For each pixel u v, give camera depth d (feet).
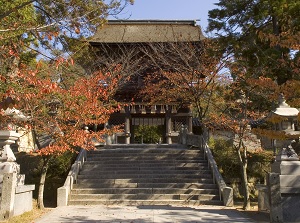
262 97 48.24
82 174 48.73
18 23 29.81
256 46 44.19
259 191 34.24
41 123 35.73
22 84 32.12
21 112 33.71
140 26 95.40
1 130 32.53
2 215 29.25
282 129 31.35
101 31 87.04
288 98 34.40
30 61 43.42
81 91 39.70
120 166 51.11
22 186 33.06
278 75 44.21
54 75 38.06
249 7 50.26
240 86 47.16
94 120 42.14
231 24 51.49
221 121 52.08
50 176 51.13
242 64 48.26
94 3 31.76
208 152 52.08
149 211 35.14
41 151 36.63
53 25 28.84
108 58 73.20
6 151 32.86
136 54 77.92
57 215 32.73
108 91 59.26
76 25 28.43
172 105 80.79
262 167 51.93
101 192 43.57
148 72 79.46
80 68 60.59
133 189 43.70
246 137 51.06
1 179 30.66
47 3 33.12
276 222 28.25
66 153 52.65
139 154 55.36
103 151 56.54
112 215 32.65
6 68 33.17
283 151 31.30
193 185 44.86
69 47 43.65
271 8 47.11
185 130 66.69
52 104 37.52
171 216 32.07
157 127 122.31
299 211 28.99
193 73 57.36
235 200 47.57
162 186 45.21
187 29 94.02
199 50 61.62
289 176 29.55
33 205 39.32
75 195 42.32
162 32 90.12
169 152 55.83
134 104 78.02
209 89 57.93
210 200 41.27
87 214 33.35
